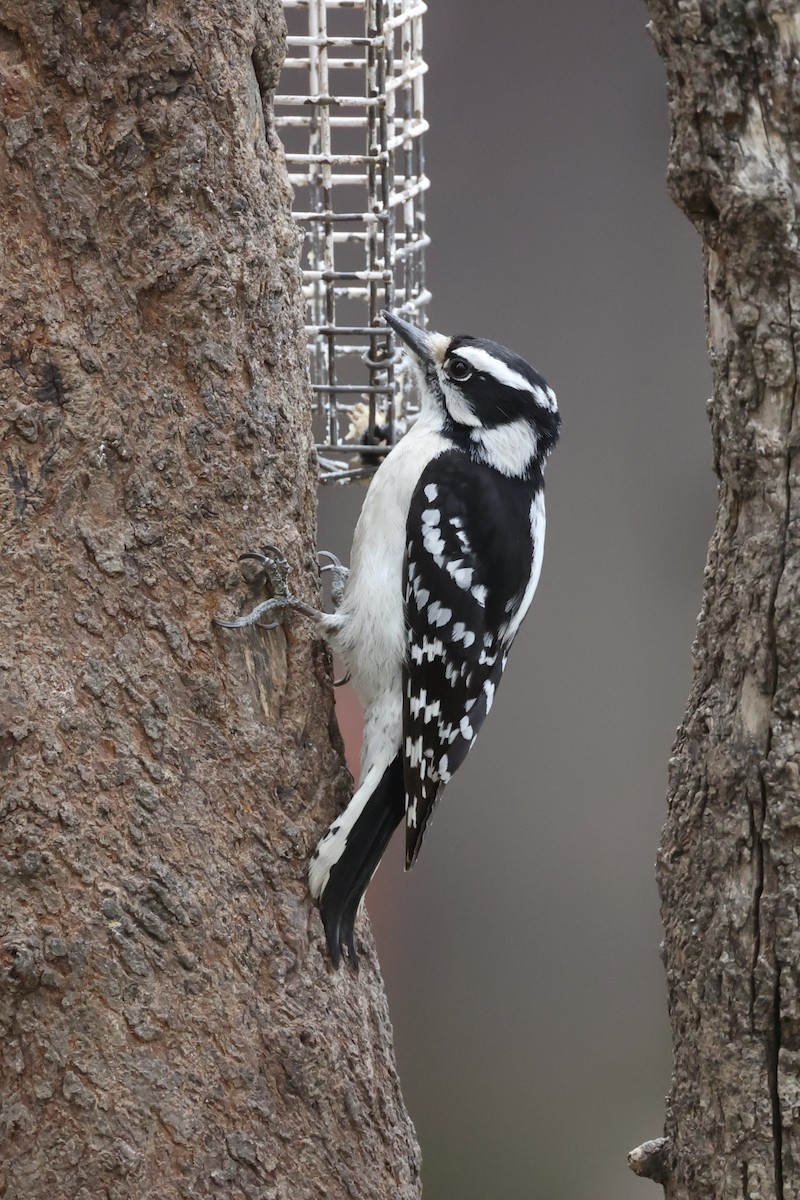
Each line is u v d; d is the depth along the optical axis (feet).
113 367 23.86
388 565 28.81
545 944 61.21
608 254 62.64
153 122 23.71
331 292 36.60
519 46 61.98
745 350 21.31
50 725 23.20
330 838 25.48
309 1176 24.39
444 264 62.75
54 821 23.11
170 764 23.97
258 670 25.11
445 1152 55.16
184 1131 23.44
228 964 24.09
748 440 21.52
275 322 25.21
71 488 23.63
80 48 23.38
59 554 23.57
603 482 63.21
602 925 61.31
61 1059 22.95
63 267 23.59
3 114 23.24
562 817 62.59
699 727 22.58
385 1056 26.43
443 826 62.13
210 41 23.97
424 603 28.63
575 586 63.26
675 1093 23.26
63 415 23.58
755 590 21.63
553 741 62.90
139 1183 23.15
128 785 23.62
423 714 28.37
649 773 62.59
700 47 20.42
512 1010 59.72
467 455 30.19
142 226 23.88
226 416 24.49
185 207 24.00
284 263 25.70
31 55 23.22
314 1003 24.76
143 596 24.00
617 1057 59.00
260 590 24.97
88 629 23.65
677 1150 23.12
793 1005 21.62
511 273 62.80
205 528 24.44
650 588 63.21
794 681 21.36
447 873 61.72
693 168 20.97
